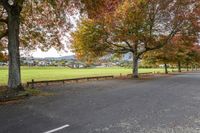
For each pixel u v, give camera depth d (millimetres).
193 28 41438
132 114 11680
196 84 28844
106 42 42000
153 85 27203
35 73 52938
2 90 20312
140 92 20375
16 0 18750
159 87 24891
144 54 54344
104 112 12133
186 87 25094
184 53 66000
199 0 39875
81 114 11680
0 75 45469
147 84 28516
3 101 15844
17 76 19859
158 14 40562
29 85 25484
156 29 41875
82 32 41094
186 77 44719
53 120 10492
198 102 15289
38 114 11695
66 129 9148
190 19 40406
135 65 43250
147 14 39969
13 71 19766
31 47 28719
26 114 11719
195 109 12969
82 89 22641
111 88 23641
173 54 55625
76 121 10328
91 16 21641
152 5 39781
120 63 133750
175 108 13219
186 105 14172
